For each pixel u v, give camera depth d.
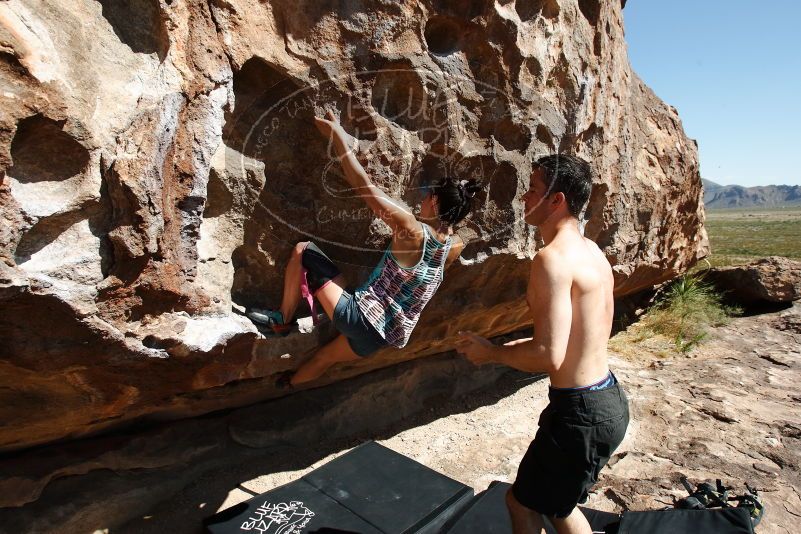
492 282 3.37
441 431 3.74
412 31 2.44
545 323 1.86
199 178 1.91
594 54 3.46
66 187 1.63
